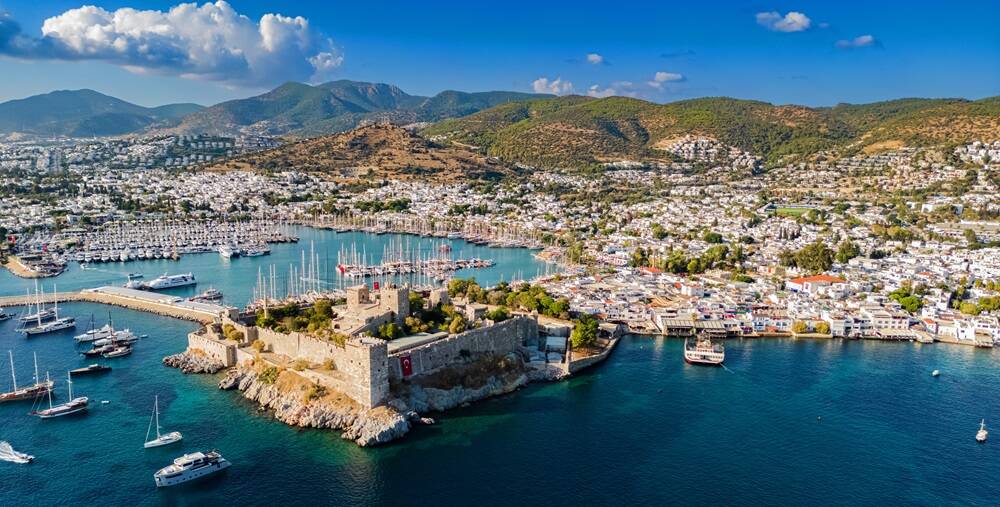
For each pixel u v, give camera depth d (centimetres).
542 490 17162
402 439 19675
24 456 18250
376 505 16388
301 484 17200
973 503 16912
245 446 19038
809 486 17588
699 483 17650
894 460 18988
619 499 16838
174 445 19025
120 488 16938
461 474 17850
